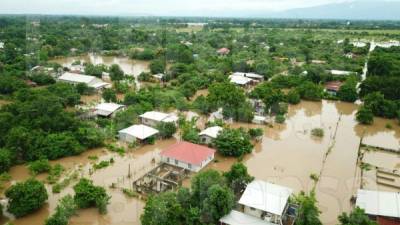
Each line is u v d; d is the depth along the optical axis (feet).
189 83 285.23
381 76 287.69
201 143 177.37
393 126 220.84
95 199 117.50
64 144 160.56
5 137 159.12
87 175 145.07
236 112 216.13
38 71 304.91
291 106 260.42
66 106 221.46
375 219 112.27
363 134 204.44
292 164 160.76
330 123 223.71
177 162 152.97
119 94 269.85
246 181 129.18
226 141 166.81
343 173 152.25
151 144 177.99
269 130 205.98
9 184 136.15
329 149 177.99
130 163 157.99
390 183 144.15
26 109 178.29
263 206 111.55
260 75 334.24
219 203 106.32
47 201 124.67
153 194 126.21
